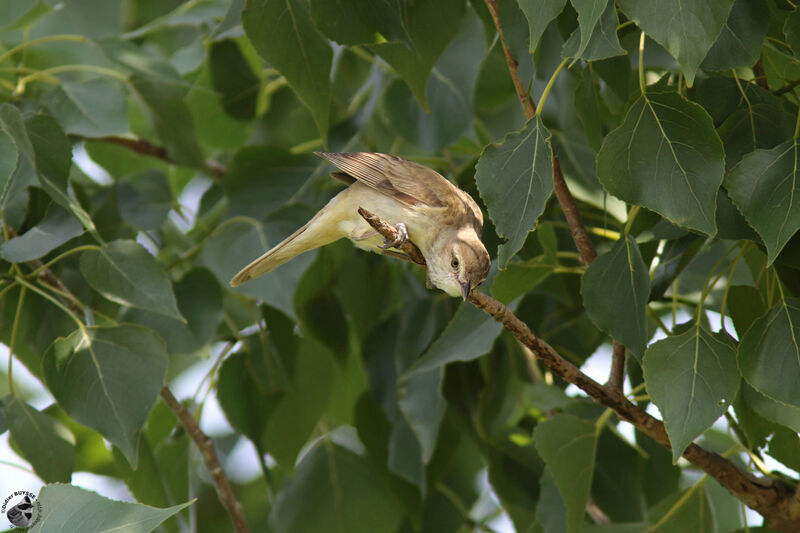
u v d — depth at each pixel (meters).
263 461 11.52
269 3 8.86
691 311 11.92
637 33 8.13
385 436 11.98
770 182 6.55
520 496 11.41
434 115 11.98
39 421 9.60
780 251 6.88
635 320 7.27
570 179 10.50
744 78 8.49
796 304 6.88
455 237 9.33
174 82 12.01
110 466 11.73
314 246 9.90
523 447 11.66
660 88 7.55
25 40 13.41
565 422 8.95
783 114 7.54
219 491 10.81
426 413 10.77
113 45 11.59
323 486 12.47
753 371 6.78
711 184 6.46
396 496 11.88
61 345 9.01
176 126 12.21
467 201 9.79
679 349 6.92
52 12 13.28
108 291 9.16
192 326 10.88
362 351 12.06
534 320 11.83
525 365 12.16
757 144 7.49
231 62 12.76
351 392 13.13
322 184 11.82
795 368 6.72
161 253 12.98
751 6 7.15
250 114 13.05
